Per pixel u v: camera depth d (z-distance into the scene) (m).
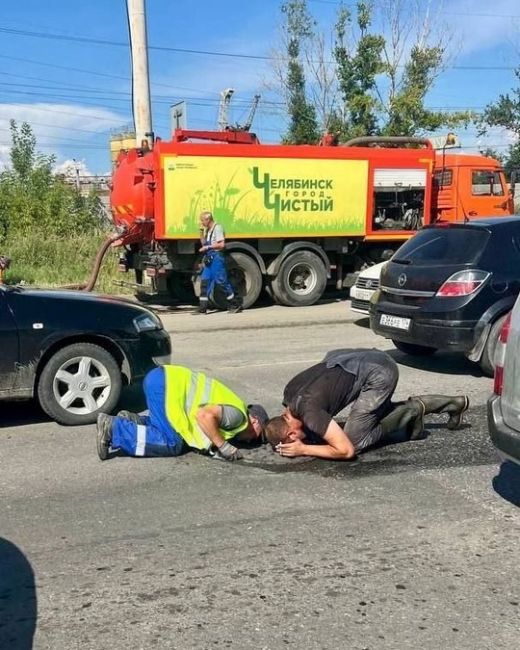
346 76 27.58
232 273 13.80
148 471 5.02
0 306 5.81
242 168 13.36
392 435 5.72
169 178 12.91
